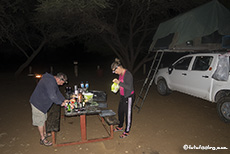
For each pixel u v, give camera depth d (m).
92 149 3.70
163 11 10.88
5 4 8.81
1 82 11.45
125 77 3.83
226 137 4.21
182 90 6.55
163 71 7.54
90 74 15.65
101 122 5.11
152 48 7.33
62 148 3.72
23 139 4.10
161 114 5.69
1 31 9.41
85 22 9.98
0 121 5.13
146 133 4.41
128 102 3.96
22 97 7.73
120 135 4.29
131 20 12.48
